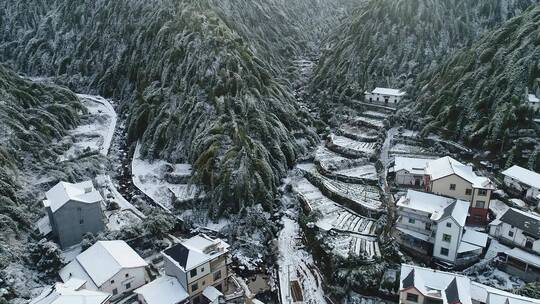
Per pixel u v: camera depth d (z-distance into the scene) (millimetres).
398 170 62531
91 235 54406
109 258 47406
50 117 79812
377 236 54562
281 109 82938
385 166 70000
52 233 54719
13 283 44406
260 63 94062
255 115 76062
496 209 54250
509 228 47719
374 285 45281
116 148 82938
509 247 47969
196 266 44969
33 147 69875
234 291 49406
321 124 89188
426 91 83188
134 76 100125
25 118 75312
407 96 88938
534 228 45594
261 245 57812
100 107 98312
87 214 54625
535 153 58812
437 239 46031
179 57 90562
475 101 70625
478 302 38938
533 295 40156
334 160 74188
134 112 85500
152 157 77188
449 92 76125
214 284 47812
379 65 97062
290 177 72750
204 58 85688
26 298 43688
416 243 48625
